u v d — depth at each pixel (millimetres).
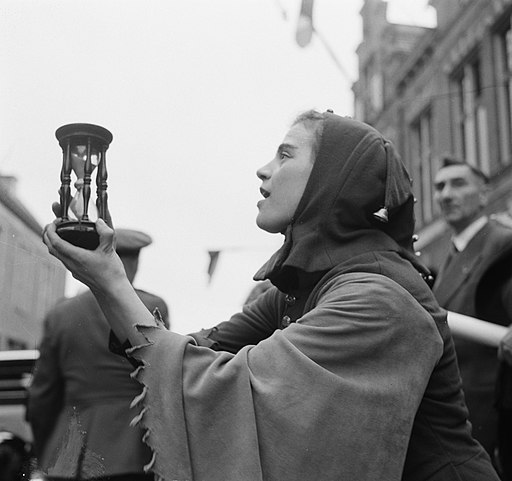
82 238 1093
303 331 1073
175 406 1015
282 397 1016
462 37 9336
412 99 9781
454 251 2639
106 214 1130
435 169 9359
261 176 1312
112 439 1711
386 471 1021
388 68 10008
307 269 1209
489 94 8750
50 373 1804
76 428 1740
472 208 2645
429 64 9734
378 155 1244
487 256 2402
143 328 1068
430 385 1169
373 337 1066
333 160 1235
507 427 2080
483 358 2266
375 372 1060
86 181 1111
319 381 1024
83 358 1789
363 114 10102
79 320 1793
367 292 1103
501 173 8281
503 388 2045
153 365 1043
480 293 2395
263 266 1293
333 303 1104
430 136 9672
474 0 9125
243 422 1005
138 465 1682
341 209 1219
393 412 1042
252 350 1073
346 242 1222
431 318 1128
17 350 2090
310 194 1231
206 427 1011
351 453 1006
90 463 1696
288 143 1286
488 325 2164
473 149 9047
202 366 1048
